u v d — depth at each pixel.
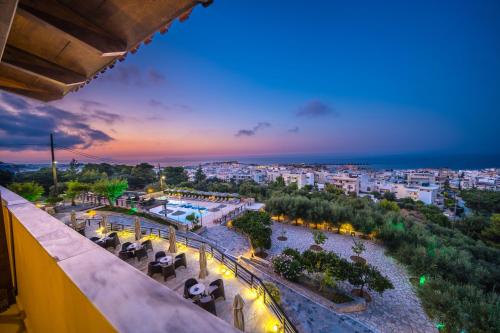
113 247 10.38
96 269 0.93
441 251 16.19
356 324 10.75
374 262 17.64
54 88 2.80
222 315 6.06
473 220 28.14
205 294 6.27
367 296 13.10
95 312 0.73
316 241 19.27
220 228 22.16
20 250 2.25
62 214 19.08
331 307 11.80
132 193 33.75
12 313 2.56
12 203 2.51
